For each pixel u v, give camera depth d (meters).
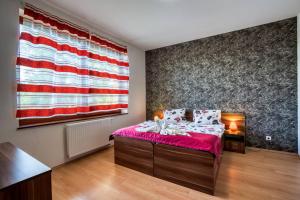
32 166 1.08
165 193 1.91
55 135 2.53
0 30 1.94
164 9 2.50
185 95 4.18
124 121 3.98
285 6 2.48
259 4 2.41
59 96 2.55
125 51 3.95
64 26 2.58
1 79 1.96
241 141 3.15
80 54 2.87
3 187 0.82
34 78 2.21
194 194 1.89
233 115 3.45
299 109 2.77
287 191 1.90
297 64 2.85
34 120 2.29
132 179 2.23
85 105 2.93
